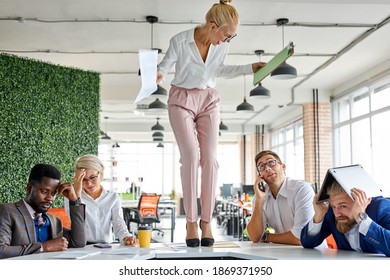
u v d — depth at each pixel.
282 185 2.80
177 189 19.17
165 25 6.37
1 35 6.75
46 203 2.42
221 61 2.17
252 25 6.36
